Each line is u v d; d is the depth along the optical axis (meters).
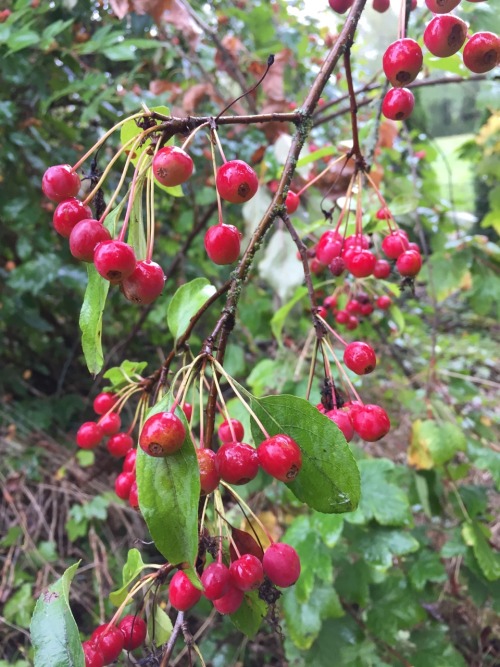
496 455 0.38
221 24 0.63
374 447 0.57
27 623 0.41
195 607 0.41
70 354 0.64
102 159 0.51
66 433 0.58
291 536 0.34
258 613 0.18
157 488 0.14
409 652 0.35
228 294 0.16
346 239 0.25
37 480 0.51
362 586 0.34
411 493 0.40
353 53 0.64
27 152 0.49
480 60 0.17
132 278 0.16
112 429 0.22
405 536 0.33
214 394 0.15
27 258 0.48
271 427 0.16
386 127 0.51
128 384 0.23
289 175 0.17
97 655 0.16
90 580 0.45
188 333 0.17
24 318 0.53
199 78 0.53
